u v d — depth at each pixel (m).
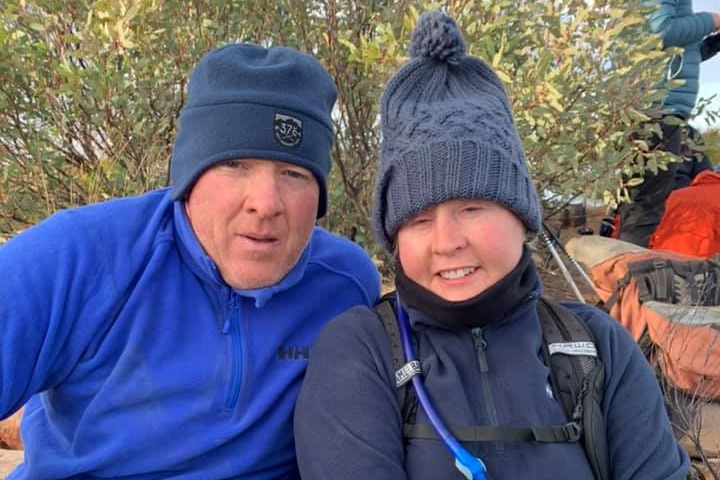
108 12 1.75
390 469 0.78
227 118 0.81
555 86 1.82
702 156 3.07
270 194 0.81
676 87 2.45
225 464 0.85
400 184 0.87
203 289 0.86
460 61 0.92
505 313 0.87
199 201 0.84
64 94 1.90
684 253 2.50
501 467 0.80
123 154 2.03
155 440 0.81
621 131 2.26
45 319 0.77
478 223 0.85
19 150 2.12
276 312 0.89
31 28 1.98
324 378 0.84
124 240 0.83
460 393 0.83
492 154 0.85
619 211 2.93
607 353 0.88
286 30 2.13
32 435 0.87
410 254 0.88
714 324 1.55
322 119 0.86
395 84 0.92
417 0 2.04
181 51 1.94
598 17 2.00
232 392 0.84
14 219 2.07
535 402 0.83
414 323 0.89
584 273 2.08
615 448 0.85
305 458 0.81
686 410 1.38
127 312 0.81
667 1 2.54
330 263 0.98
